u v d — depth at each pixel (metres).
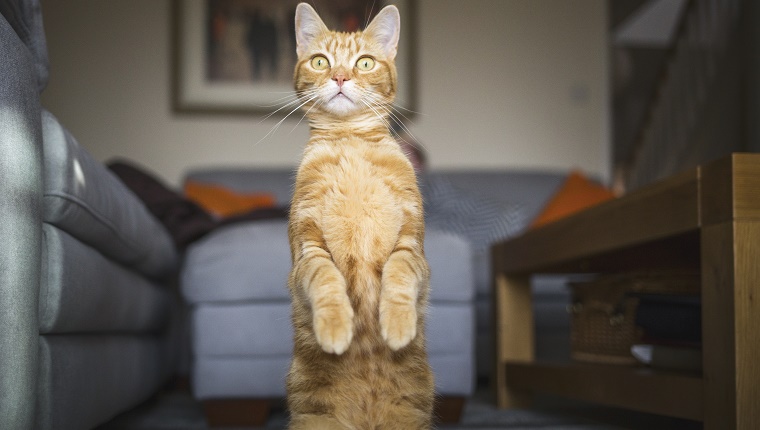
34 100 1.21
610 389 1.84
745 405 1.28
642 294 1.94
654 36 6.18
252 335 2.16
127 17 4.50
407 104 4.67
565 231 2.02
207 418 2.17
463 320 2.24
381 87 1.51
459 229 3.49
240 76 4.54
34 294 1.16
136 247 1.93
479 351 3.10
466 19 4.77
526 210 3.78
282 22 4.59
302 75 1.53
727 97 4.79
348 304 1.20
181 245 2.71
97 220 1.56
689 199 1.44
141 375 2.11
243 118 4.54
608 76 4.90
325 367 1.27
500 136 4.76
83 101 4.46
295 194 1.38
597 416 2.28
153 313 2.31
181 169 4.49
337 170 1.34
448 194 3.60
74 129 4.44
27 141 1.16
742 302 1.30
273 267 2.18
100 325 1.66
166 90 4.51
